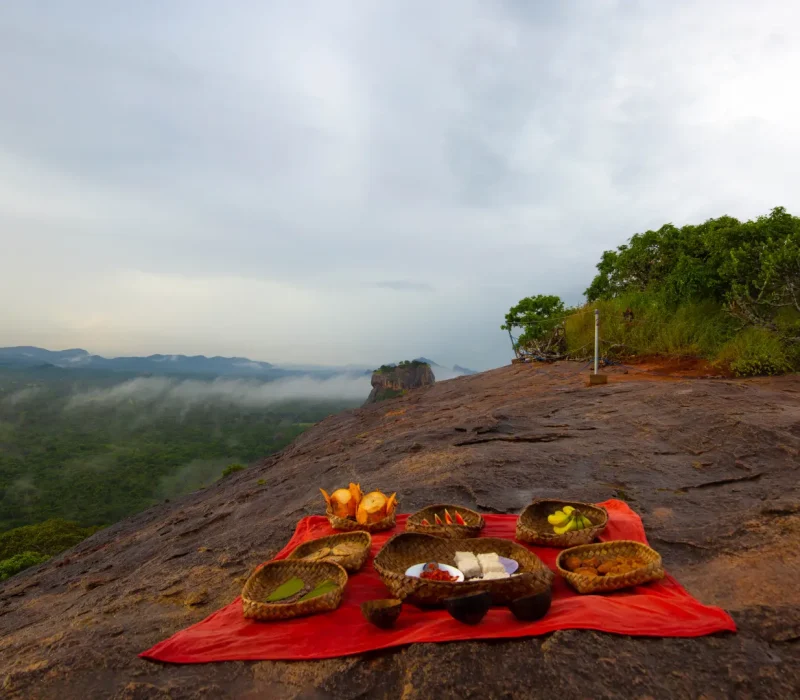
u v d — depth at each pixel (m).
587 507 4.31
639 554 3.38
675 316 13.80
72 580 6.37
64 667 2.63
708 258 13.38
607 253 18.62
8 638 3.92
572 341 16.08
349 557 3.52
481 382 15.02
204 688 2.37
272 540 4.89
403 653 2.52
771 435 6.00
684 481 5.30
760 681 2.24
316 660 2.54
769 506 4.20
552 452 6.60
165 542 6.85
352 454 8.72
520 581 2.90
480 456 6.65
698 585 3.26
